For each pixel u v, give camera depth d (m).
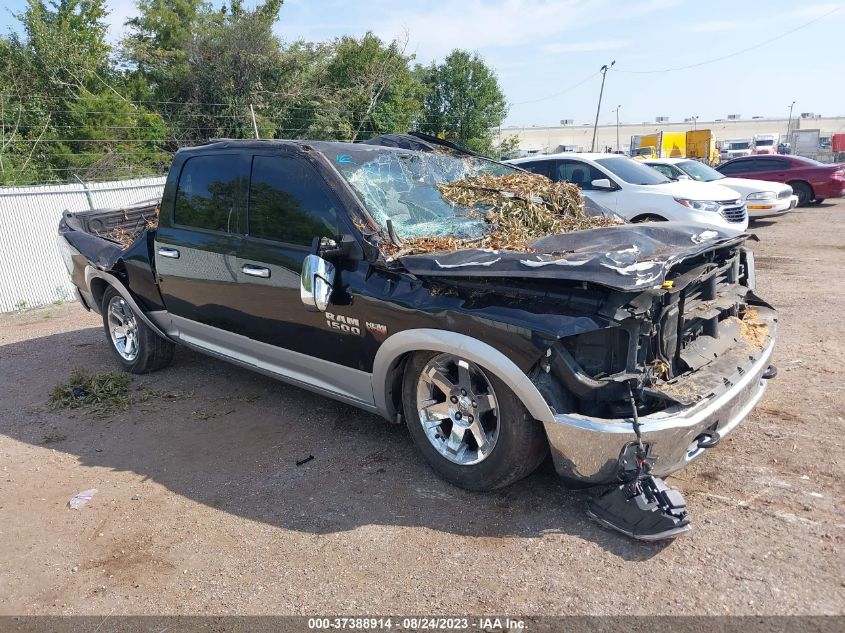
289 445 4.20
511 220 4.05
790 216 15.56
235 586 2.88
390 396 3.70
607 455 2.91
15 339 7.45
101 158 21.27
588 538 3.04
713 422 3.06
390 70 31.06
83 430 4.64
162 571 3.02
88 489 3.80
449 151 5.23
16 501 3.71
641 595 2.65
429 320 3.26
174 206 4.86
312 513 3.41
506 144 46.81
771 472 3.51
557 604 2.63
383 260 3.48
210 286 4.53
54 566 3.10
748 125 95.38
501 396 3.12
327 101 28.62
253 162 4.25
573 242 3.44
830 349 5.45
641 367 2.97
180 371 5.75
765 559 2.82
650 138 38.19
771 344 3.70
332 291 3.63
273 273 4.03
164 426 4.62
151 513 3.51
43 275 9.95
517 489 3.48
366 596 2.76
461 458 3.46
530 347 2.89
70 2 28.48
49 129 23.45
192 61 27.83
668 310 3.05
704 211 9.42
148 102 26.69
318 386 4.09
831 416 4.14
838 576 2.69
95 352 6.59
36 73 25.16
